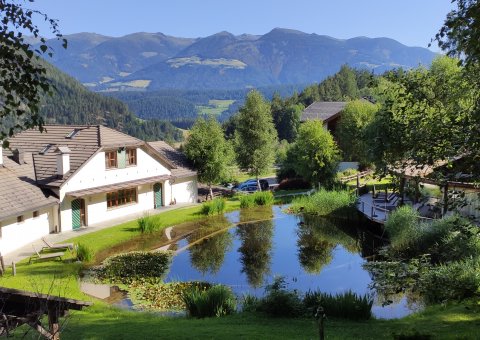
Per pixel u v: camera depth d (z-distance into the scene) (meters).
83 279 22.06
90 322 14.87
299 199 41.25
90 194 32.16
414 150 8.55
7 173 29.56
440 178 8.52
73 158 33.09
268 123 50.09
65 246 25.91
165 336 12.70
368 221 32.78
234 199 44.47
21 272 21.88
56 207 30.50
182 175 42.34
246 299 18.19
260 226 34.25
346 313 15.48
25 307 8.15
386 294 10.30
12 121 6.91
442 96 8.85
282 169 55.47
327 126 57.97
